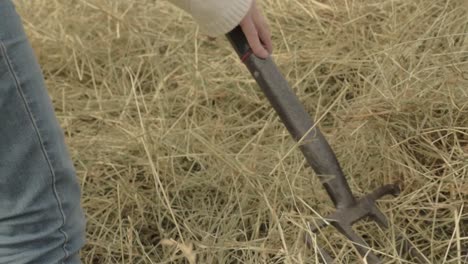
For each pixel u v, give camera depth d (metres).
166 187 1.51
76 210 1.05
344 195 1.29
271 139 1.62
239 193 1.48
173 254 1.33
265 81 1.26
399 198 1.41
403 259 1.29
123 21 1.96
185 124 1.72
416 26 1.79
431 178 1.41
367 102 1.56
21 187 0.97
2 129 0.93
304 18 1.97
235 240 1.38
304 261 1.27
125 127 1.67
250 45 1.25
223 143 1.62
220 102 1.78
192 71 1.80
